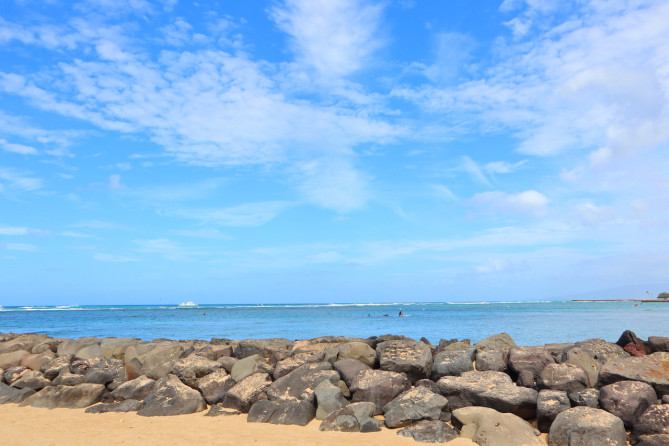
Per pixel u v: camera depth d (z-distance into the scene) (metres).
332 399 11.16
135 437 10.07
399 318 77.62
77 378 14.27
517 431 9.30
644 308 143.00
